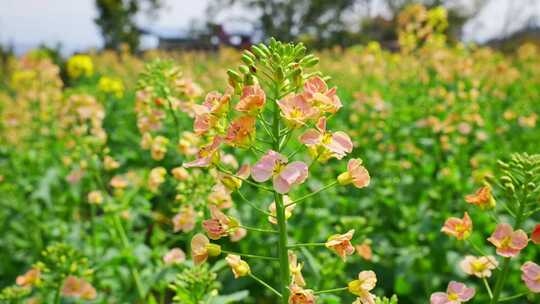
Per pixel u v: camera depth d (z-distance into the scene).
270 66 0.17
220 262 0.26
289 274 0.17
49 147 0.60
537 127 0.70
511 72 0.85
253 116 0.16
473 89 0.69
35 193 0.48
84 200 0.53
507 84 0.87
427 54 0.78
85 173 0.39
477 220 0.40
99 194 0.37
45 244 0.47
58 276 0.29
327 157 0.16
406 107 0.68
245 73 0.16
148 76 0.31
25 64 0.64
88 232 0.45
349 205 0.45
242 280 0.37
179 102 0.31
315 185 0.47
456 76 0.81
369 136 0.62
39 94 0.61
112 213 0.34
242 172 0.17
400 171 0.51
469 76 0.82
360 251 0.30
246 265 0.17
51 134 0.60
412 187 0.46
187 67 1.23
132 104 0.82
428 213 0.40
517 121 0.70
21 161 0.58
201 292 0.24
